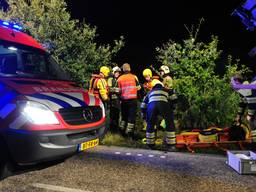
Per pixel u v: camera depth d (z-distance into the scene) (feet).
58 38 29.27
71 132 13.20
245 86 18.31
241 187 12.69
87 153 17.98
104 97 22.68
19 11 29.53
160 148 19.74
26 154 12.23
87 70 29.30
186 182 13.23
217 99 24.22
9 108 12.39
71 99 14.08
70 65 28.17
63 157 13.44
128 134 23.16
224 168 15.35
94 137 14.76
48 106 12.76
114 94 24.22
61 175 13.92
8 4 31.07
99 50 30.48
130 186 12.70
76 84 17.02
